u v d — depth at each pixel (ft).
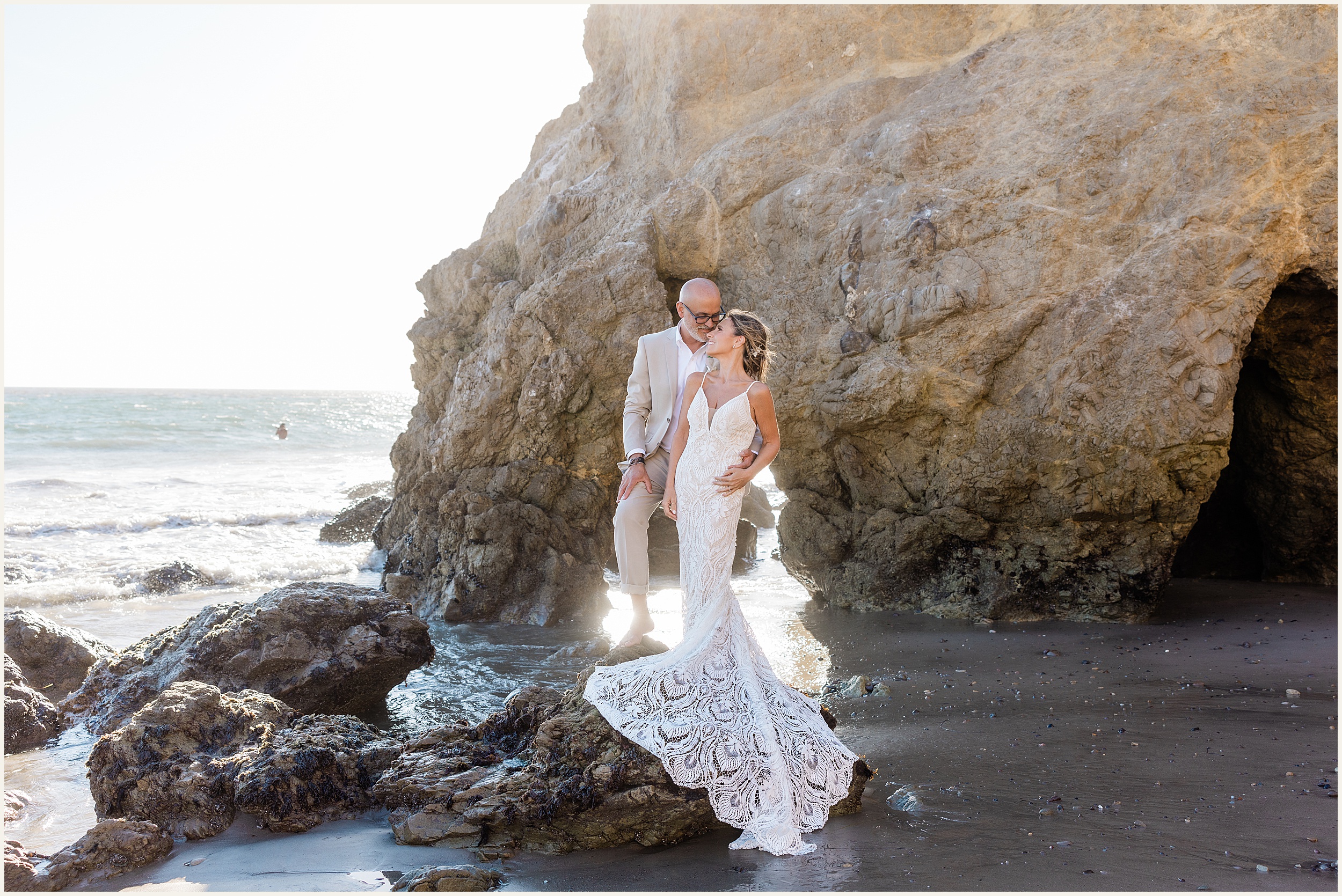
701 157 34.76
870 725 17.38
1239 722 16.39
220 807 13.30
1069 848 10.91
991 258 27.12
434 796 12.89
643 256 32.30
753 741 12.23
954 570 28.27
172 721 14.60
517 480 32.17
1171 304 24.35
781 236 32.14
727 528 13.47
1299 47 26.71
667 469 15.11
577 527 32.86
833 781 12.28
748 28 35.12
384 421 194.90
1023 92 29.22
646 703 12.48
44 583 35.22
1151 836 11.19
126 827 12.33
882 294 28.09
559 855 11.82
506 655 25.43
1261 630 24.06
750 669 13.10
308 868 11.56
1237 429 30.78
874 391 27.35
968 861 10.62
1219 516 32.94
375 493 66.80
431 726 19.33
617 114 39.65
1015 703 18.48
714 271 33.63
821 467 30.66
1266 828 11.35
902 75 33.14
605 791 11.89
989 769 14.34
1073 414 24.91
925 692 19.79
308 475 87.81
